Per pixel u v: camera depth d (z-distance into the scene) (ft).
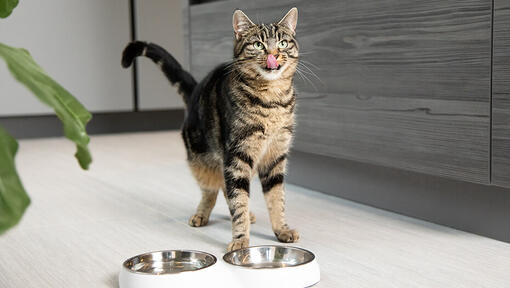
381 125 6.66
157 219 6.77
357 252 5.45
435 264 5.06
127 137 14.05
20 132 13.55
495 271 4.86
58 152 11.78
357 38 6.82
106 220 6.72
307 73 7.73
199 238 6.00
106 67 14.15
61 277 4.86
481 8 5.36
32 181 8.98
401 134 6.42
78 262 5.24
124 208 7.30
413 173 6.67
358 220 6.65
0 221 1.90
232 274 4.41
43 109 13.62
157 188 8.47
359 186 7.50
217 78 6.01
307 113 7.84
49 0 13.37
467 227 6.11
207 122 5.97
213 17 9.33
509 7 5.12
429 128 6.07
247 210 5.68
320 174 8.14
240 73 5.53
